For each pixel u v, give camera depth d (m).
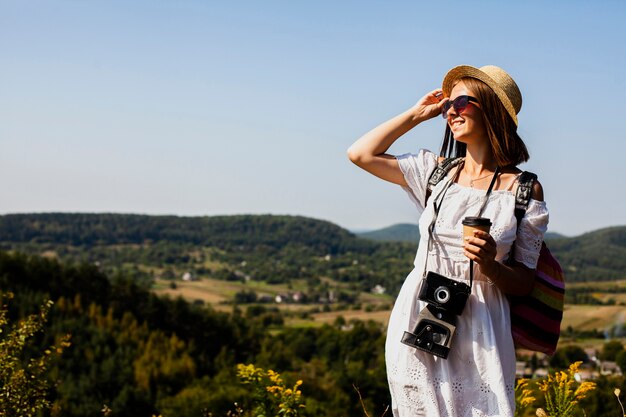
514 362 2.54
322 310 166.12
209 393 52.28
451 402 2.46
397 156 2.87
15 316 73.38
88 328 73.50
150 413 61.97
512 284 2.47
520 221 2.52
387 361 2.63
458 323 2.50
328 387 50.75
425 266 2.60
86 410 58.00
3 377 5.50
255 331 103.50
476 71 2.60
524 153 2.63
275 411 4.75
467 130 2.63
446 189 2.64
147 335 79.75
